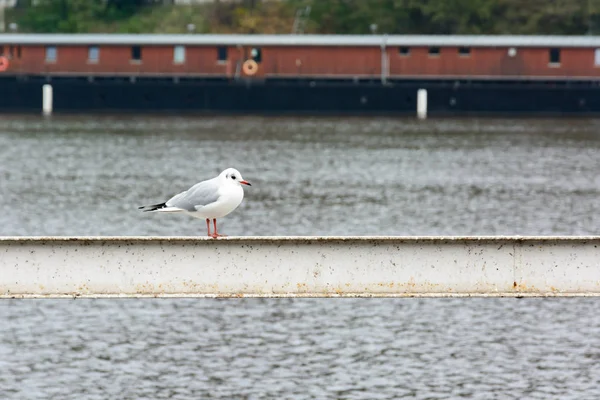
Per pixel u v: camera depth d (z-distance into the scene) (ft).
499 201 164.66
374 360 77.05
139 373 73.97
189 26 375.25
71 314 88.33
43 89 335.88
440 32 391.65
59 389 70.64
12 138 258.78
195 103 335.06
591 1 385.91
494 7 389.39
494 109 330.34
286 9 407.44
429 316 88.48
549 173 200.03
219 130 280.51
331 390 70.79
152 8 416.87
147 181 187.73
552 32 385.91
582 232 137.80
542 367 75.56
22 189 175.94
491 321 87.20
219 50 335.06
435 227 140.05
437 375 73.92
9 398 68.85
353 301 93.50
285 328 84.99
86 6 415.85
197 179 190.60
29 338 81.66
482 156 225.56
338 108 332.19
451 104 330.13
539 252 47.29
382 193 172.45
